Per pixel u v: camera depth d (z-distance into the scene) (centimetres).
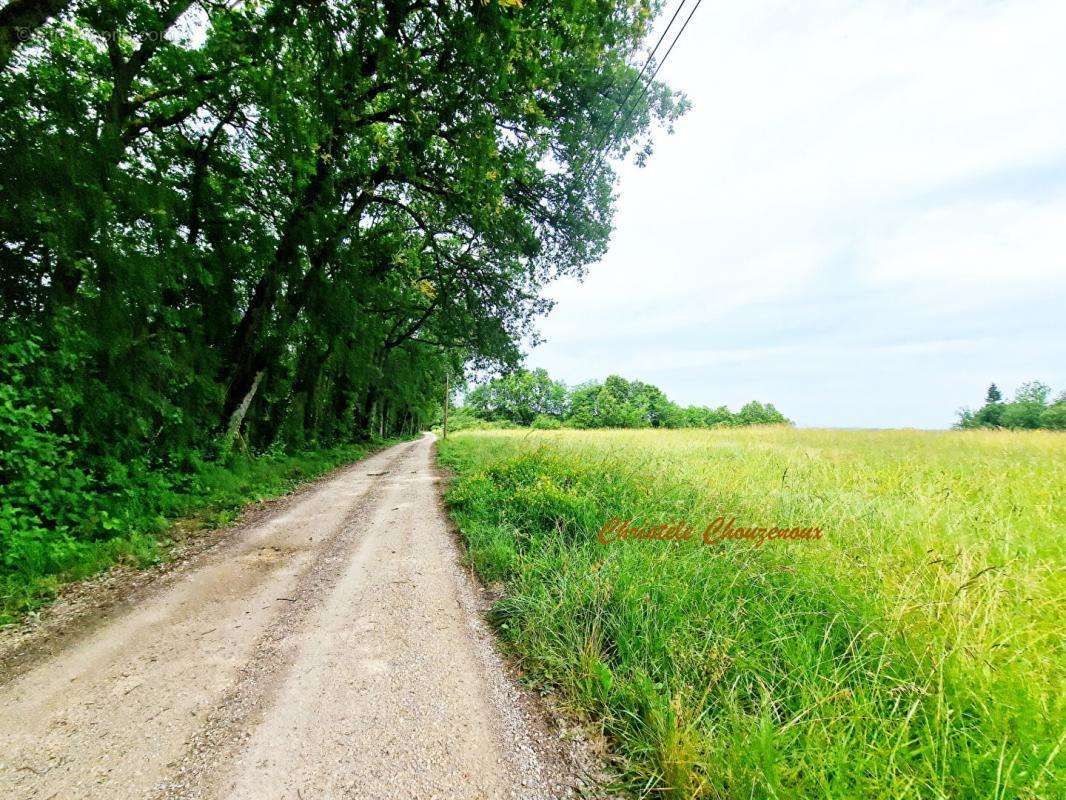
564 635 289
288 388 1428
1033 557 315
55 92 584
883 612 251
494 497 648
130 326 657
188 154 948
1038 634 218
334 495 870
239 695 241
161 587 401
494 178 795
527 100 703
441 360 2566
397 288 1855
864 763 164
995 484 548
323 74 695
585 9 614
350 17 613
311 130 765
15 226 525
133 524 546
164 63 762
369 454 1925
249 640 303
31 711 229
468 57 616
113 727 216
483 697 241
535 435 1928
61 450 530
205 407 937
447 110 714
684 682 221
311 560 473
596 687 239
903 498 517
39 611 352
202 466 819
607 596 312
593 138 1027
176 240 750
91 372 603
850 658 233
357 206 1251
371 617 336
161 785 180
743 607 281
